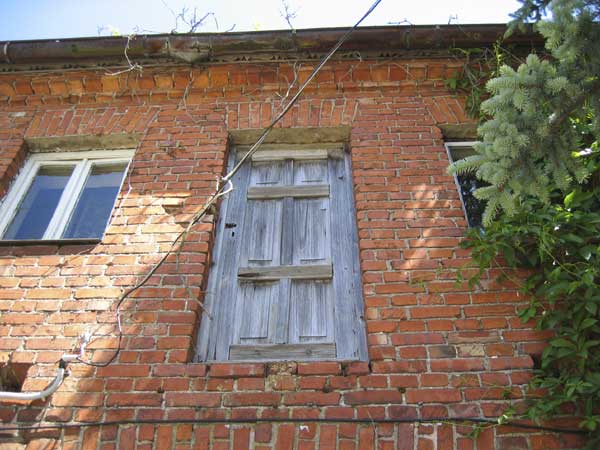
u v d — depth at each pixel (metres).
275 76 5.02
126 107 5.02
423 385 3.11
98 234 4.32
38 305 3.64
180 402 3.11
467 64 4.92
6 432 3.07
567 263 3.33
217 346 3.58
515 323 3.36
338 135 4.72
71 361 3.32
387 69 4.98
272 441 2.94
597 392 2.89
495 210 2.87
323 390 3.12
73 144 4.89
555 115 2.83
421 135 4.54
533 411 2.90
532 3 3.18
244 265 4.00
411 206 4.00
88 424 3.06
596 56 2.79
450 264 3.65
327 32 4.91
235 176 4.57
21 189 4.68
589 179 3.74
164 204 4.17
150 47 4.98
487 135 2.82
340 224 4.20
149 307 3.56
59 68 5.21
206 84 5.05
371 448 2.88
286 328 3.64
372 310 3.45
